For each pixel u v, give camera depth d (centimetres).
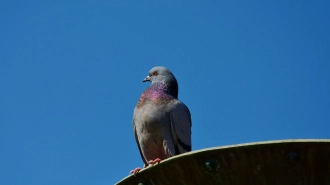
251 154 593
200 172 626
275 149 582
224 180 620
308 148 571
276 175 598
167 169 645
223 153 604
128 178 675
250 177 608
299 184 595
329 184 583
